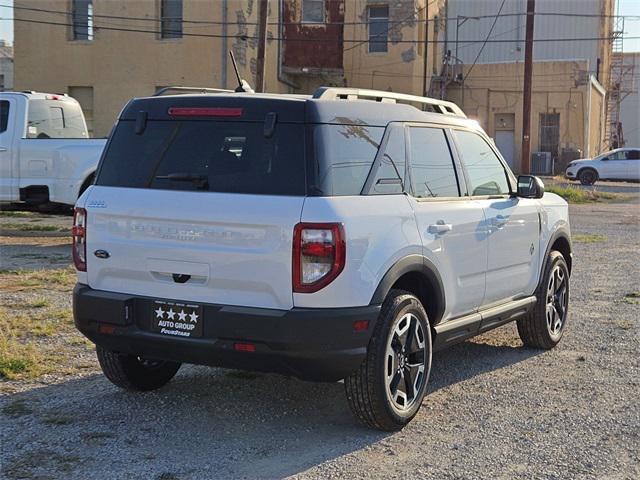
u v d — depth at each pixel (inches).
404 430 202.1
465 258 227.0
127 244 194.4
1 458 179.0
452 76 1641.2
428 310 215.0
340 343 180.1
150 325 192.2
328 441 193.5
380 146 201.9
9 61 1800.0
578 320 337.1
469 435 199.2
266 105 189.0
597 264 504.7
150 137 200.4
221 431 199.6
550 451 189.3
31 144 517.0
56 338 282.2
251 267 180.9
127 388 225.1
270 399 225.3
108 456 181.6
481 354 281.9
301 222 177.6
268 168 184.9
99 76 1172.5
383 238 190.4
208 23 1130.7
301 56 1311.5
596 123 1811.0
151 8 1144.2
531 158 1628.9
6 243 528.4
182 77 1144.2
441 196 224.1
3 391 226.2
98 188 202.2
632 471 178.1
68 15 1176.2
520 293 267.0
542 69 1659.7
